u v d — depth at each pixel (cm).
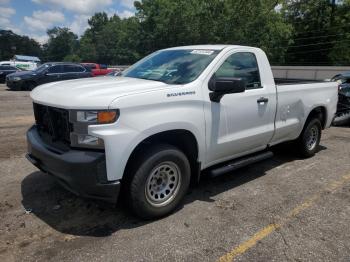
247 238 350
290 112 548
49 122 377
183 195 402
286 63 5706
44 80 1952
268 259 315
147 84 385
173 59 460
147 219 378
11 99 1516
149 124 348
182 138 400
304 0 5459
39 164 383
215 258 315
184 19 4059
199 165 417
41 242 335
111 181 332
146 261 308
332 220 392
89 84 388
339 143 766
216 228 367
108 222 375
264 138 503
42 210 399
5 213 390
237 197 450
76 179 330
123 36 7638
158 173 374
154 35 4553
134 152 359
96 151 331
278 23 3909
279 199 447
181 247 330
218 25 3753
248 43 3797
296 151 626
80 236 346
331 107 654
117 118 329
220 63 430
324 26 5441
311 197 455
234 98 438
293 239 350
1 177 498
